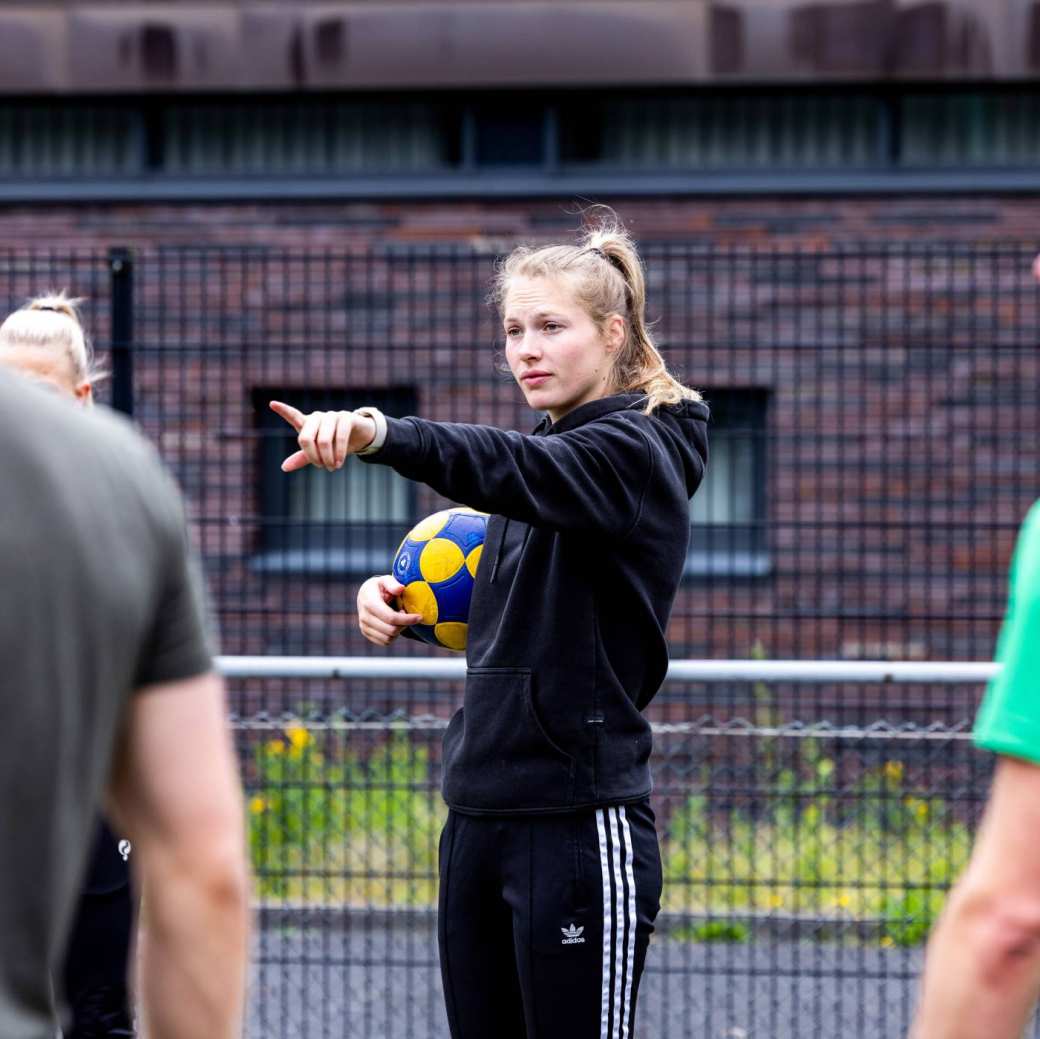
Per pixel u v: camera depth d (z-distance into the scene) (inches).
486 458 452.1
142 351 1048.2
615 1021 481.1
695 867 885.8
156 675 261.6
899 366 1236.5
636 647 496.1
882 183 1306.6
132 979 564.1
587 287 508.7
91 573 242.7
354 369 1198.9
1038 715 270.1
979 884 272.2
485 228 1333.7
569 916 476.4
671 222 1322.6
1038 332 1246.3
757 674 688.4
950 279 1233.4
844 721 1187.9
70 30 1343.5
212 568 1175.0
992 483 1109.1
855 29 1300.4
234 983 271.0
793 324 1273.4
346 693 1143.0
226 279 1165.1
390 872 810.8
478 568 517.0
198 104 1370.6
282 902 840.9
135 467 256.8
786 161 1337.4
